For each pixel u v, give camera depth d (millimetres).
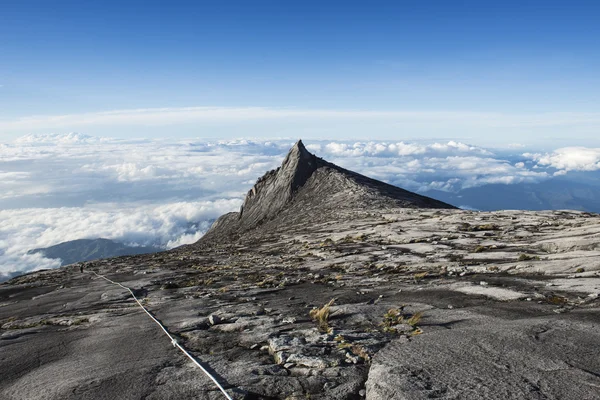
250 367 6645
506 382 5250
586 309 8742
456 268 15539
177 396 5734
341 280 16234
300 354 6922
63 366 7746
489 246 20109
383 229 33156
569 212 31562
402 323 8656
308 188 86750
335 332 8148
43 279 33000
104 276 28844
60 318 13656
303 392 5566
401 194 75188
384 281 14953
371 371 5930
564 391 4941
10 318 15648
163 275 24781
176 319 11164
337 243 30828
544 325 7629
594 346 6387
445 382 5352
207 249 47469
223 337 8742
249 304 12539
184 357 7555
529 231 23484
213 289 17016
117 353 8289
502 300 10219
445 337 7309
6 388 6871
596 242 15445
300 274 19219
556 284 11148
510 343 6719
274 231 55156
